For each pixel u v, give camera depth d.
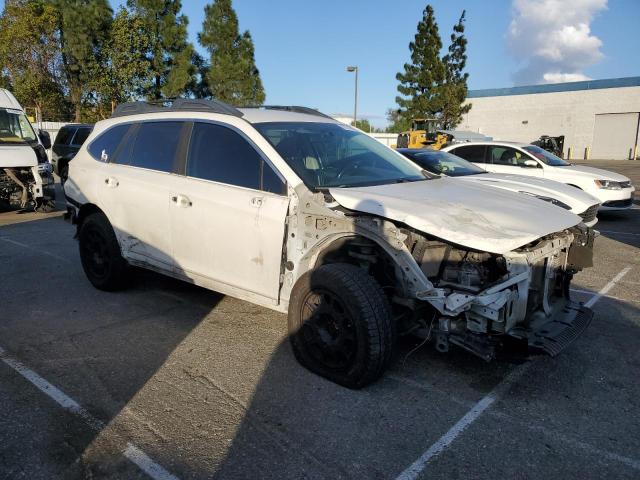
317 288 3.51
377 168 4.41
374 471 2.72
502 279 3.25
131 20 31.23
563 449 2.92
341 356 3.54
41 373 3.77
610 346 4.30
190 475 2.67
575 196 8.00
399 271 3.38
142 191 4.82
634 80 39.91
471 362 3.96
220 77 34.00
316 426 3.11
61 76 32.38
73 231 9.16
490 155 11.66
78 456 2.82
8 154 10.24
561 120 43.81
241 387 3.57
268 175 3.93
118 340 4.36
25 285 5.88
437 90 42.03
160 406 3.32
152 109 5.17
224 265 4.18
